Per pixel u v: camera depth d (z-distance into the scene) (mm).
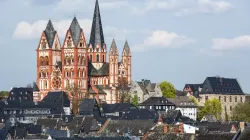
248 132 184375
